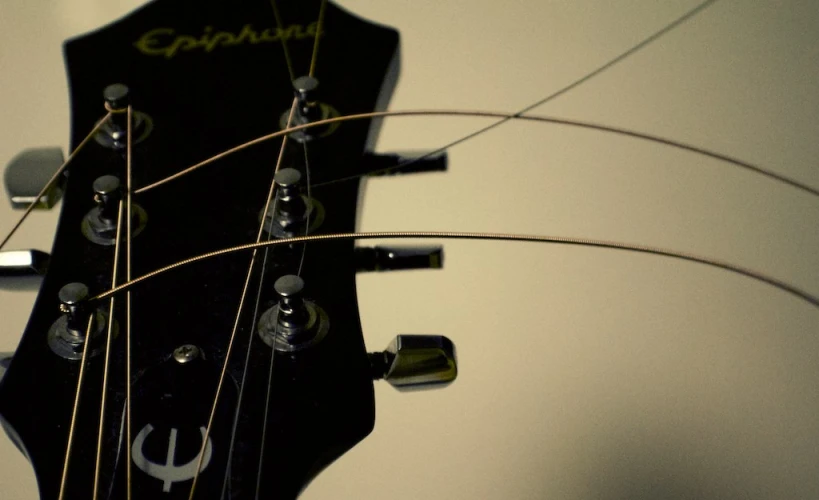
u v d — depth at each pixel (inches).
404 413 18.7
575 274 19.4
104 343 13.2
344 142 14.7
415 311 18.9
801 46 22.2
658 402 18.7
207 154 14.5
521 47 22.0
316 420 13.0
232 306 13.5
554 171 20.3
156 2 15.7
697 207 20.1
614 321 19.2
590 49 22.1
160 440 12.8
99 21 22.2
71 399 13.0
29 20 22.0
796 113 21.1
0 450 18.4
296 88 14.5
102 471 12.6
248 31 15.5
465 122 20.6
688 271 19.6
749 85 21.5
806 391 18.8
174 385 13.0
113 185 13.7
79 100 14.9
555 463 18.3
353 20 15.7
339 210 14.2
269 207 14.1
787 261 19.7
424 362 13.4
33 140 20.6
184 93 14.9
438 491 18.2
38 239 19.0
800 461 18.4
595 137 20.6
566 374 18.9
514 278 19.3
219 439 12.8
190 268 13.7
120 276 13.6
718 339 19.2
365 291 19.0
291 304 13.2
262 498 12.6
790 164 20.5
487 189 19.9
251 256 13.8
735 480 18.3
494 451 18.4
